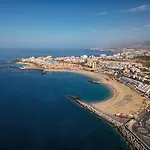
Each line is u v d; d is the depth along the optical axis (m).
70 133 147.88
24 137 139.75
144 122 162.75
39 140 136.25
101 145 131.38
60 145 130.38
